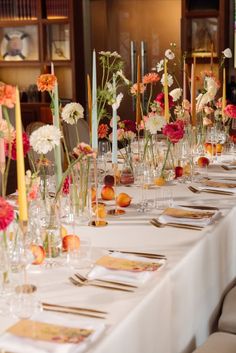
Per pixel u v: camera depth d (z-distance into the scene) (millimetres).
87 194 2367
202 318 2135
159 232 2209
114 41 7367
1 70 7367
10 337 1356
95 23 7379
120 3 7258
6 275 1620
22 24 6934
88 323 1425
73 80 6934
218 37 6512
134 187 3031
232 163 3732
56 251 1881
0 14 6988
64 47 6977
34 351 1294
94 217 2383
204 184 3037
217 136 4102
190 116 3643
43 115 7094
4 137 1727
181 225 2295
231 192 2883
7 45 7133
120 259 1873
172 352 1828
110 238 2141
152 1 7141
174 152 3230
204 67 6672
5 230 1616
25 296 1516
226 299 2283
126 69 7359
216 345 1887
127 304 1556
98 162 3055
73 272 1787
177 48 7090
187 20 6645
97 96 2381
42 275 1760
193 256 1994
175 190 2949
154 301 1640
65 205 2365
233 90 6516
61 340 1338
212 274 2246
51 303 1561
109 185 2805
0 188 3078
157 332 1684
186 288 1932
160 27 7160
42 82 1971
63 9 6824
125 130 3080
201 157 3500
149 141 3398
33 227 1887
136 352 1530
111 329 1411
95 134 2232
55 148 1941
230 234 2496
